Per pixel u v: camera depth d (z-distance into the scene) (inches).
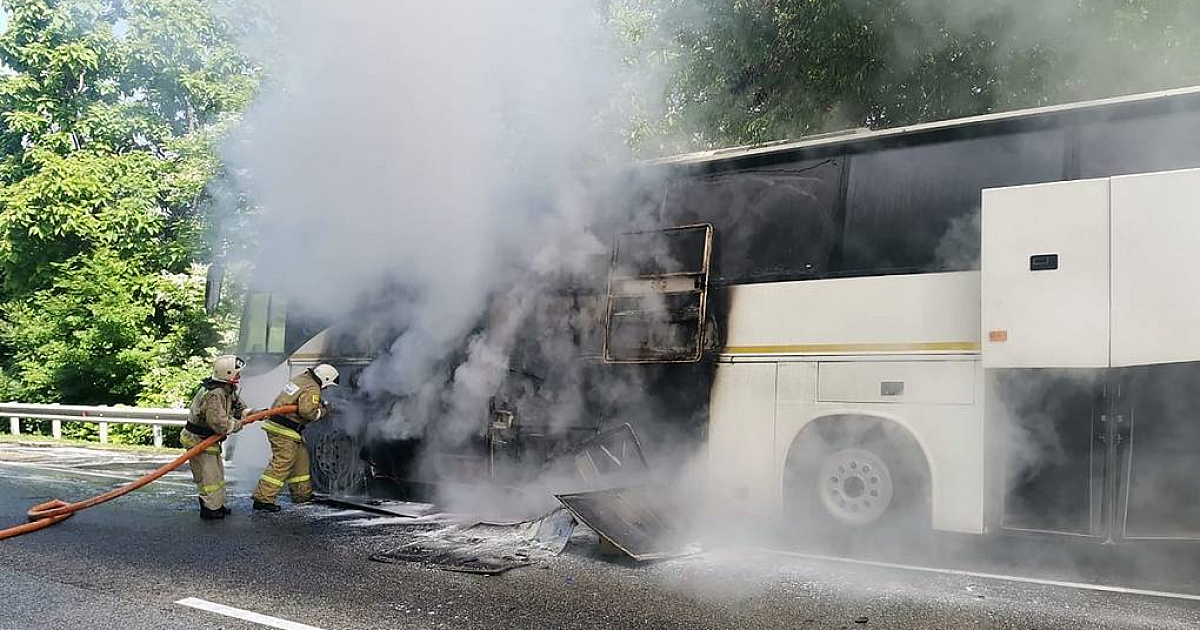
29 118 603.2
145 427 632.4
